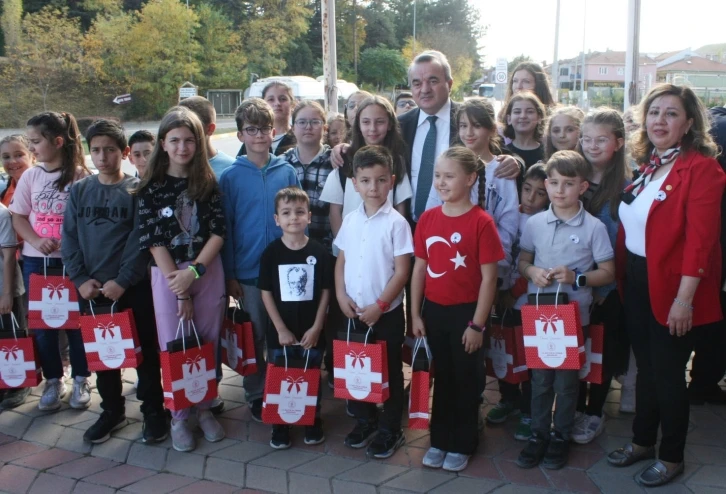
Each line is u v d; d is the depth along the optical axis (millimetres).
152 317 3400
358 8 57094
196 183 3205
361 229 3145
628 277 2936
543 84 4566
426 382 3004
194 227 3219
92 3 39000
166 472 3059
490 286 2891
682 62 54375
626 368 3389
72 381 4090
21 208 3666
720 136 3244
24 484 2971
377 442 3158
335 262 3451
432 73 3393
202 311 3312
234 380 4152
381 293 3102
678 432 2791
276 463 3104
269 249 3283
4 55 35719
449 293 2963
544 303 2893
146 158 3732
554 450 3012
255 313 3516
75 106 34344
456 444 2998
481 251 2883
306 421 3174
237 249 3494
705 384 3582
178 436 3258
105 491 2904
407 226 3125
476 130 3188
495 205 3266
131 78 36438
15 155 4168
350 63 54375
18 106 32500
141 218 3150
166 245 3162
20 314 3881
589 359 3055
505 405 3498
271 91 4559
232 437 3385
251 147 3480
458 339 2977
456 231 2926
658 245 2713
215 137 24156
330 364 4000
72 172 3678
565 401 3010
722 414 3496
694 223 2619
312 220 3768
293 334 3244
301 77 25047
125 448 3281
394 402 3180
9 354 3512
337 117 4746
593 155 3180
